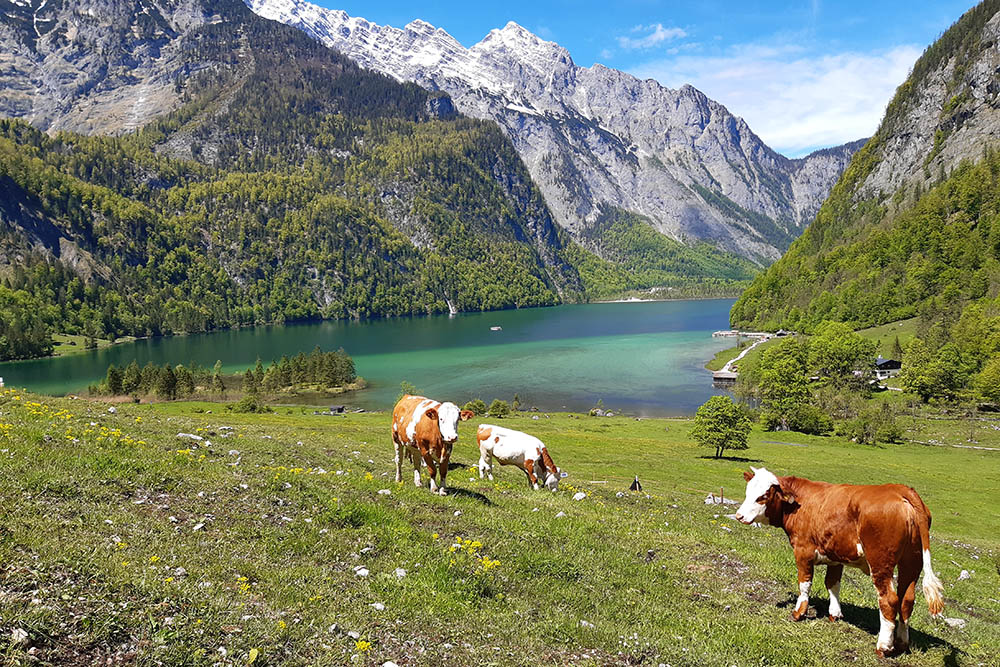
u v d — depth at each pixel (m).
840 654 9.59
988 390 119.69
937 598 8.81
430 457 17.17
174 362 197.62
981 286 184.00
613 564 13.17
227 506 12.61
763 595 12.52
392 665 7.36
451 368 183.50
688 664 8.91
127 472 13.21
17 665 5.79
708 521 24.02
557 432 93.81
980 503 57.31
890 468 73.38
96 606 7.05
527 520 15.43
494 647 8.50
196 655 6.61
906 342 167.62
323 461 24.20
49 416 19.64
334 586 9.60
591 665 8.40
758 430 109.69
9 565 7.52
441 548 11.99
